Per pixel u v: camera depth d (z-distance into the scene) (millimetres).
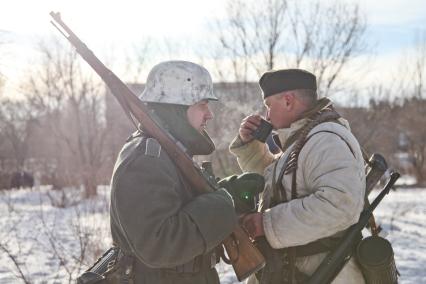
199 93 2803
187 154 2699
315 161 3053
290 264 3107
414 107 24953
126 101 2672
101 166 16219
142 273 2699
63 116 19609
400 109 23016
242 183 3090
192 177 2689
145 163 2598
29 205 14484
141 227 2527
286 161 3213
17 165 24922
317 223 2961
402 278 6520
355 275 3172
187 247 2572
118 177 2607
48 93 19531
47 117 20016
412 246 8500
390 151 26031
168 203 2568
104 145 17812
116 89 2654
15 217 11617
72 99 18797
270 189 3273
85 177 14594
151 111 2748
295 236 2992
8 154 27297
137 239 2541
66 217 11266
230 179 3148
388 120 21438
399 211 12758
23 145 27016
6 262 7062
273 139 3535
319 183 3004
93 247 6926
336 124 3146
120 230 2707
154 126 2672
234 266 2826
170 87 2781
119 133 17734
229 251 2824
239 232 2812
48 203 14820
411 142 25016
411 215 12281
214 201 2652
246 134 3584
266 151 3670
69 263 6832
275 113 3287
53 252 7422
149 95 2801
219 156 11055
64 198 13391
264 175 3395
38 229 9555
